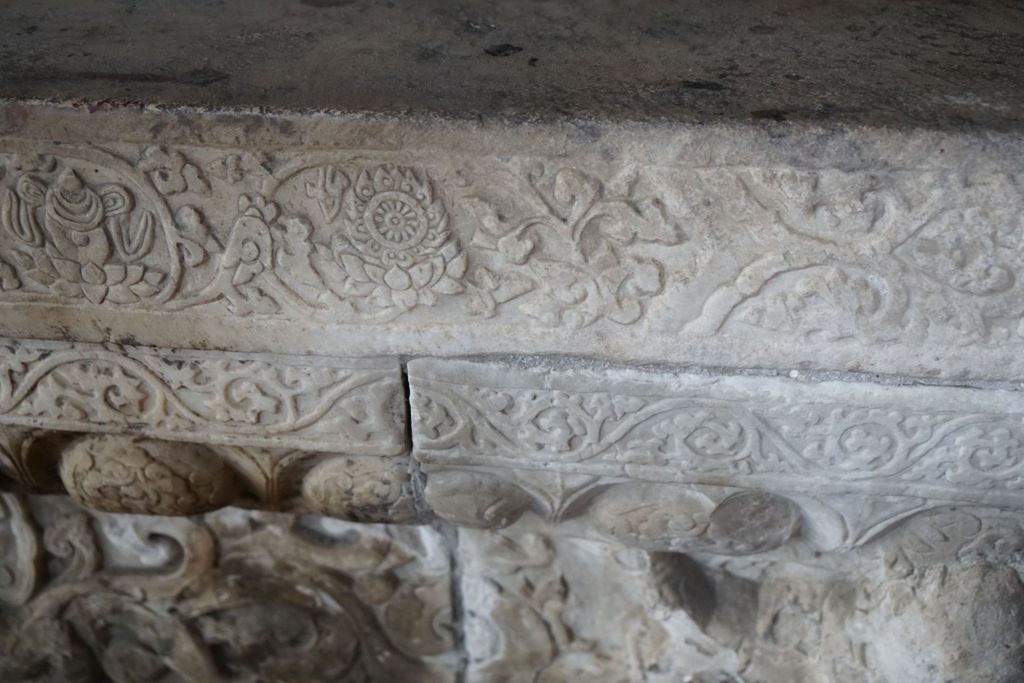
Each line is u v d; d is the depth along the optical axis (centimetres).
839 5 207
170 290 179
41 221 176
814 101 164
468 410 186
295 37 193
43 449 206
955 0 210
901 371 171
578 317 174
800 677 210
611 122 159
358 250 172
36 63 182
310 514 217
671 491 191
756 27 196
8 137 169
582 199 164
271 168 167
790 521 193
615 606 216
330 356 183
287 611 227
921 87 169
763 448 181
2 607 234
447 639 227
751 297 168
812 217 160
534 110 162
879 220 160
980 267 161
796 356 172
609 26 197
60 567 229
